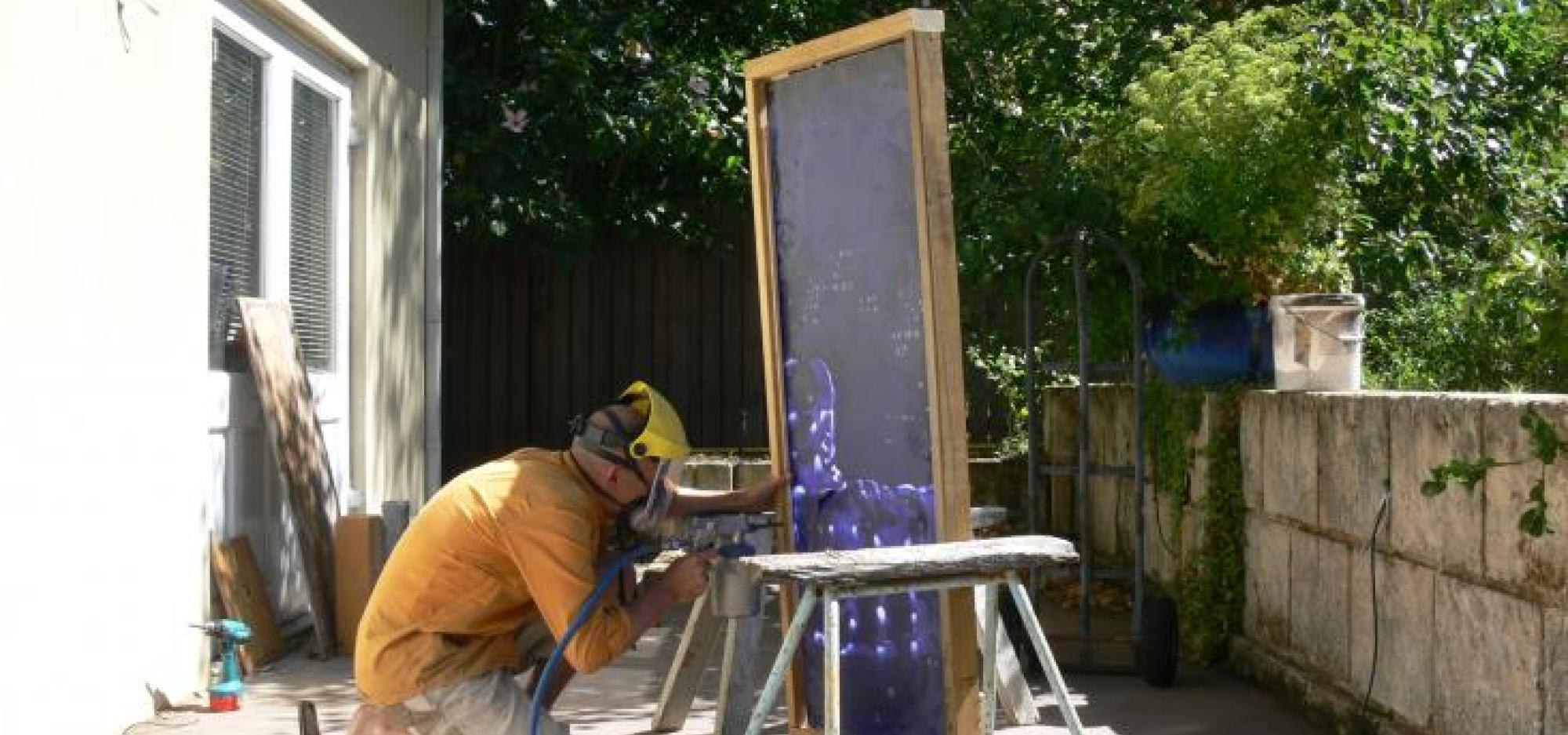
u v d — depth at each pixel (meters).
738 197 13.65
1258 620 7.63
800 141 5.49
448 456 14.00
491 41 13.35
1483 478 5.21
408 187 10.82
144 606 6.72
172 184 7.04
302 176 9.09
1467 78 8.75
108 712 6.37
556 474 4.16
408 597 4.13
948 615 4.91
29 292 5.78
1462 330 8.49
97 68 6.33
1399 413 5.91
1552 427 4.71
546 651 4.57
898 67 5.13
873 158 5.22
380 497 10.09
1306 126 7.93
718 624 6.61
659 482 4.21
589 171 13.71
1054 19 10.86
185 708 6.86
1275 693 7.14
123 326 6.55
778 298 5.56
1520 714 4.98
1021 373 12.49
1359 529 6.30
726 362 13.96
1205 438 8.20
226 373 7.86
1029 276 8.16
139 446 6.69
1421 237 8.64
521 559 4.05
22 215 5.74
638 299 14.02
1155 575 9.47
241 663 7.55
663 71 13.27
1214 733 6.49
